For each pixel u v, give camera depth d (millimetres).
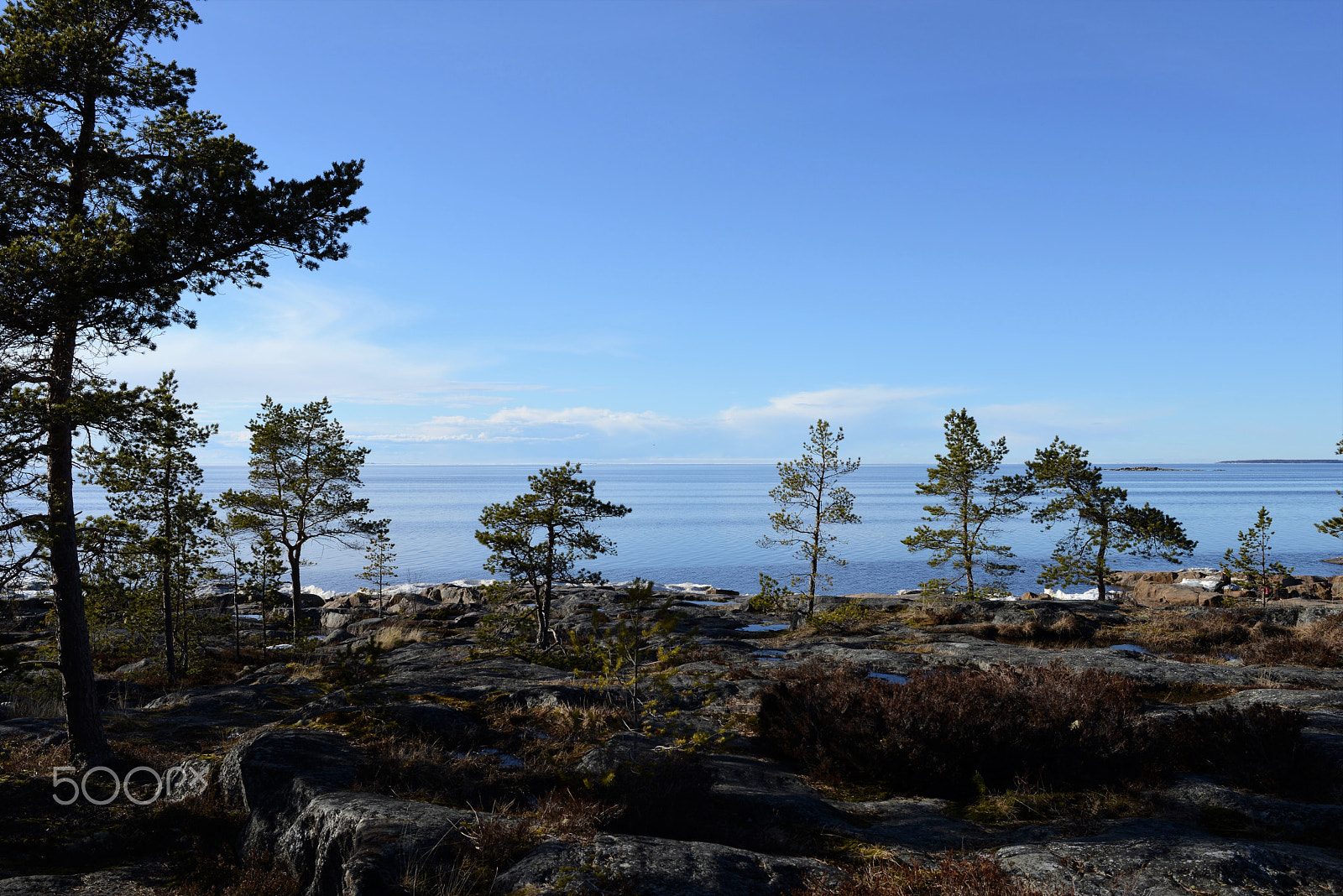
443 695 14641
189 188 11039
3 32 11055
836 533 144125
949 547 40250
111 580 13133
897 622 33656
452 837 6855
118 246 10125
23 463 10547
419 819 7180
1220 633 24797
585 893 5766
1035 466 40094
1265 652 20844
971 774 9477
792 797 8812
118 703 19062
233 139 11883
